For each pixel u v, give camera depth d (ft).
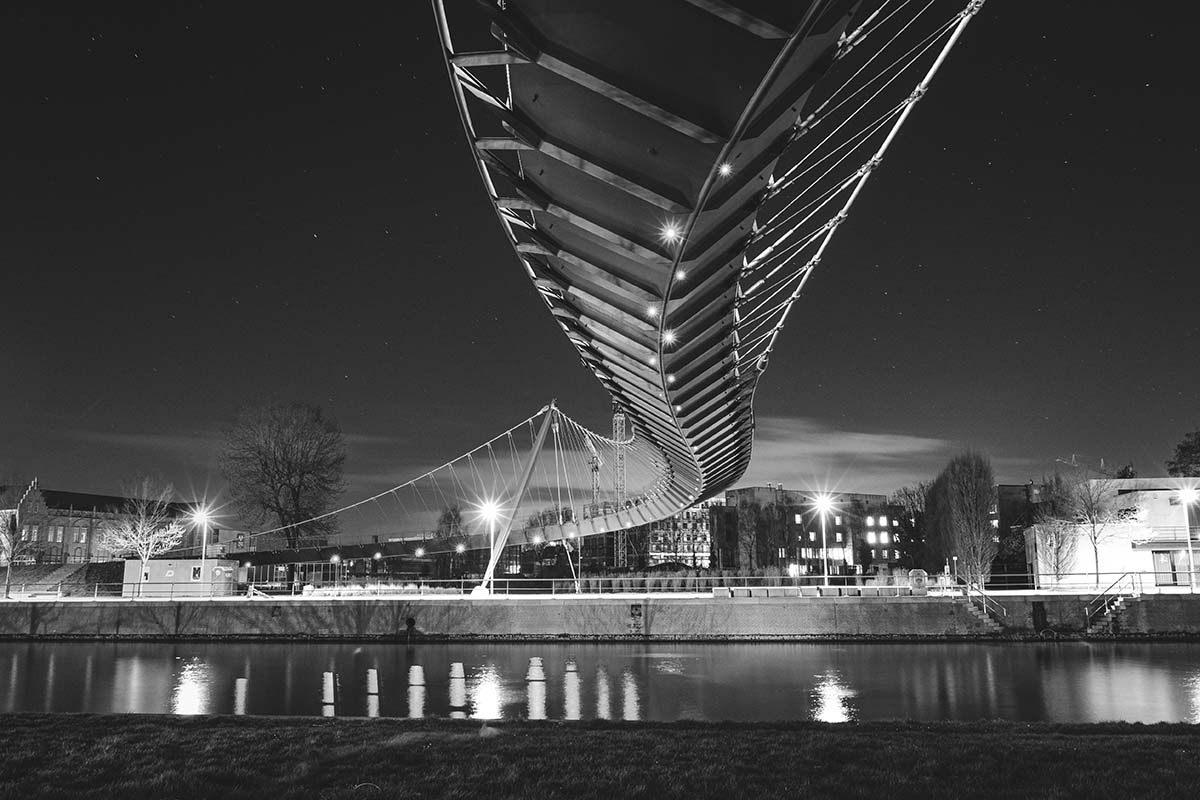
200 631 212.02
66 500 543.80
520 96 47.70
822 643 200.03
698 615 204.44
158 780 42.42
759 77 40.24
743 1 36.27
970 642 199.21
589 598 207.10
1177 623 199.31
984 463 306.35
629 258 59.98
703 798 39.34
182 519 390.83
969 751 47.62
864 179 65.36
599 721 61.52
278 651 190.19
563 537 306.55
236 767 44.93
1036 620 201.87
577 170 51.85
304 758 46.83
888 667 154.81
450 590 257.55
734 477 229.45
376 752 47.83
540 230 64.28
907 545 434.71
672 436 128.26
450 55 44.04
